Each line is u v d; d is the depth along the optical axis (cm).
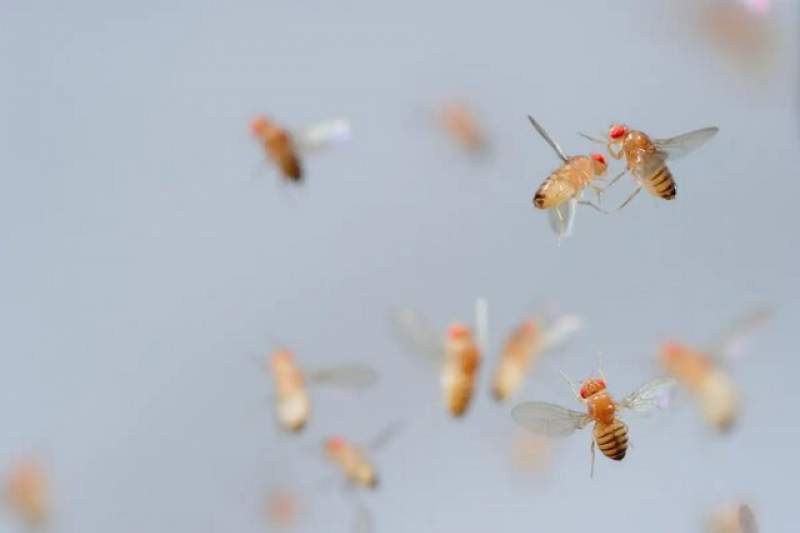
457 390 15
